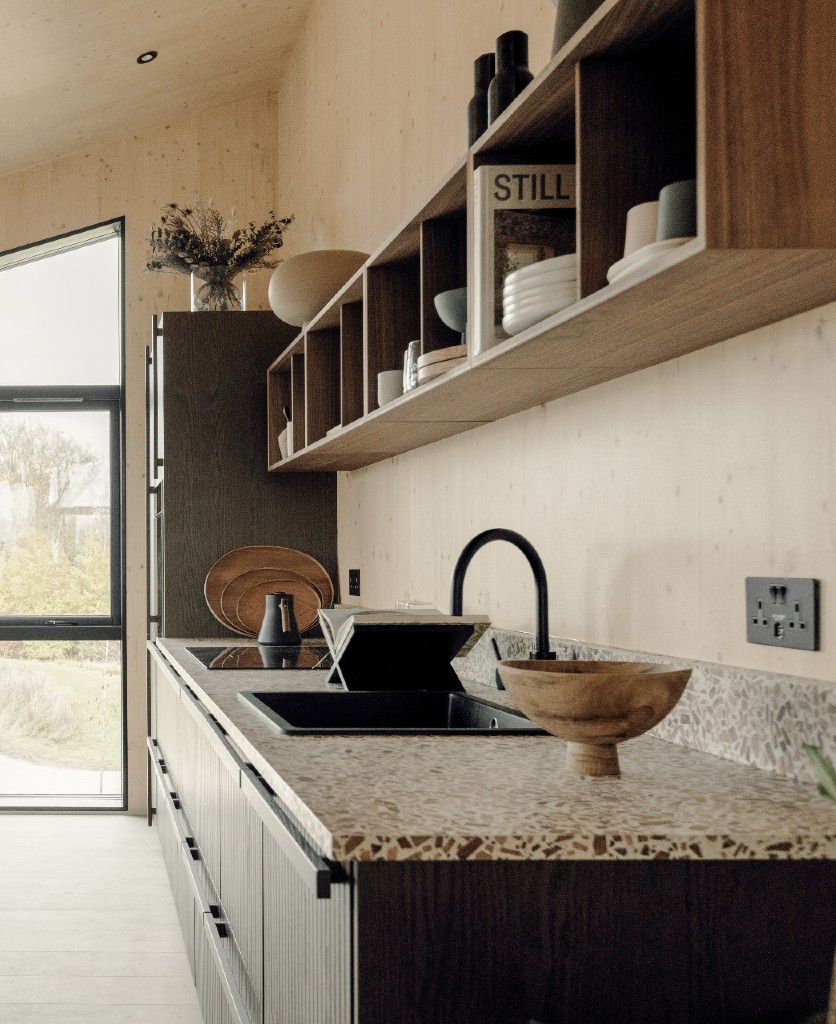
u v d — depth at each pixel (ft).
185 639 13.28
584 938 3.59
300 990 4.43
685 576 5.55
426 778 4.27
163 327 13.84
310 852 3.79
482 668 8.10
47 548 17.52
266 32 15.70
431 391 6.69
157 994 9.70
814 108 3.51
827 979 3.71
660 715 4.20
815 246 3.50
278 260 17.24
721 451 5.20
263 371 13.94
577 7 4.66
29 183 17.69
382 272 7.95
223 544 13.80
